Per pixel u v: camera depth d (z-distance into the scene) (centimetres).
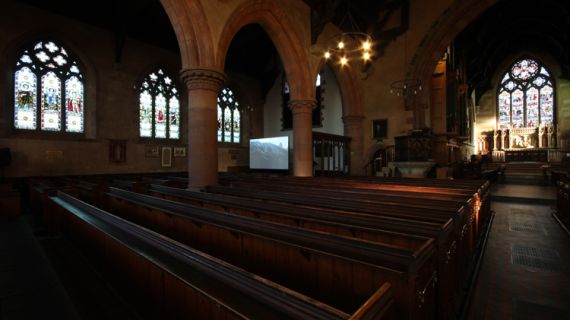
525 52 2503
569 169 1705
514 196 1142
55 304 292
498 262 473
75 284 338
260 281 159
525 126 2506
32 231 609
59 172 1176
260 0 930
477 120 2700
